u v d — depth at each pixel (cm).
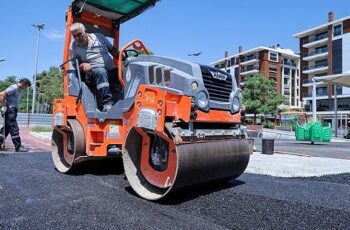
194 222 301
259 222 304
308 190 439
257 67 7544
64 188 418
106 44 535
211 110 389
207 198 380
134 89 407
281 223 302
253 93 4819
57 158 554
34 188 416
